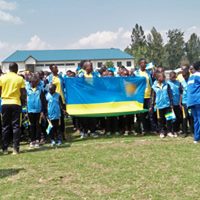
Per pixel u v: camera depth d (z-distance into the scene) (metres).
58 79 11.81
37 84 10.60
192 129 11.66
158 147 9.53
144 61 12.30
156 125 11.95
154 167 7.56
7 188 6.59
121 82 12.13
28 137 11.59
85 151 9.39
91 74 12.17
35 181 6.94
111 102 12.02
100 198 5.95
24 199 6.02
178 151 8.96
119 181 6.75
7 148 9.79
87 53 91.25
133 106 12.07
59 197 6.06
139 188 6.34
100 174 7.22
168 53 114.75
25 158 8.87
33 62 86.00
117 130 12.11
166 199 5.80
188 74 11.34
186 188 6.26
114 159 8.35
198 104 9.87
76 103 11.90
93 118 11.87
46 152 9.50
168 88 11.23
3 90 9.64
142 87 12.12
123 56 91.12
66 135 12.38
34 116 10.43
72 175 7.23
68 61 88.69
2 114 9.66
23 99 9.82
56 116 10.54
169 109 11.18
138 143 10.23
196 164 7.69
